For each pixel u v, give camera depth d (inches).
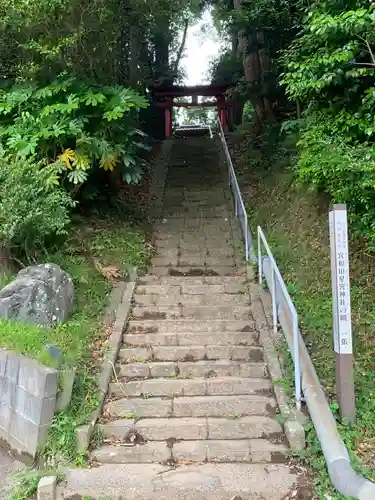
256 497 130.5
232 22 430.6
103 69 288.8
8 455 154.9
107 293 237.5
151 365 188.5
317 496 129.0
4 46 264.7
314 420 148.8
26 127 252.2
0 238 204.5
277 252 270.5
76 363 174.2
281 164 360.5
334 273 155.4
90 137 256.4
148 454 147.9
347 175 190.2
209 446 150.2
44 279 196.9
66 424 149.5
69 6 236.7
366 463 135.3
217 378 184.2
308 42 224.1
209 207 366.6
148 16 307.3
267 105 463.2
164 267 283.3
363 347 182.9
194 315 230.1
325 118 219.3
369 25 180.5
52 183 227.8
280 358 188.9
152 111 675.4
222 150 505.7
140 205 367.9
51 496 131.4
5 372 163.9
